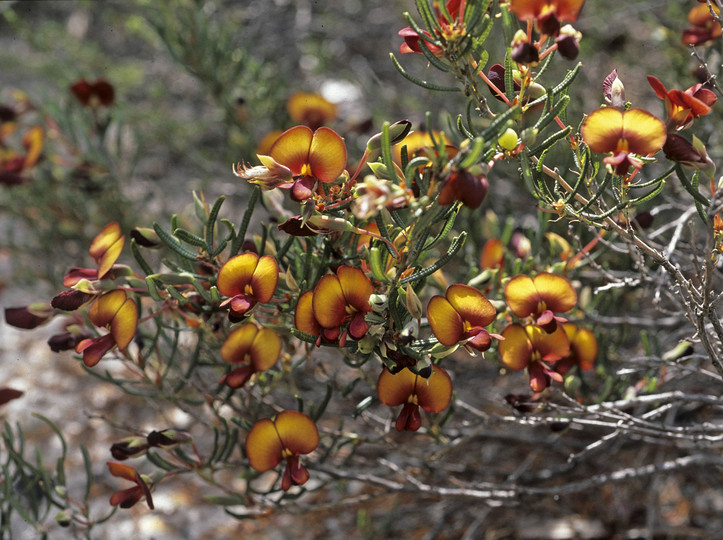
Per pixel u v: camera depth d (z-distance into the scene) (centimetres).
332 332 170
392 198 140
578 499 363
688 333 291
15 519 364
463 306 165
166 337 272
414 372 164
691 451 351
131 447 217
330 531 372
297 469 191
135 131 430
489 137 146
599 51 450
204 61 403
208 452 378
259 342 198
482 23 156
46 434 431
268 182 159
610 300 298
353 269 166
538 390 190
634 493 360
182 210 498
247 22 557
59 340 223
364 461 305
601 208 186
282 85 428
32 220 451
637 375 322
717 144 299
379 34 597
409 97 506
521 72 169
